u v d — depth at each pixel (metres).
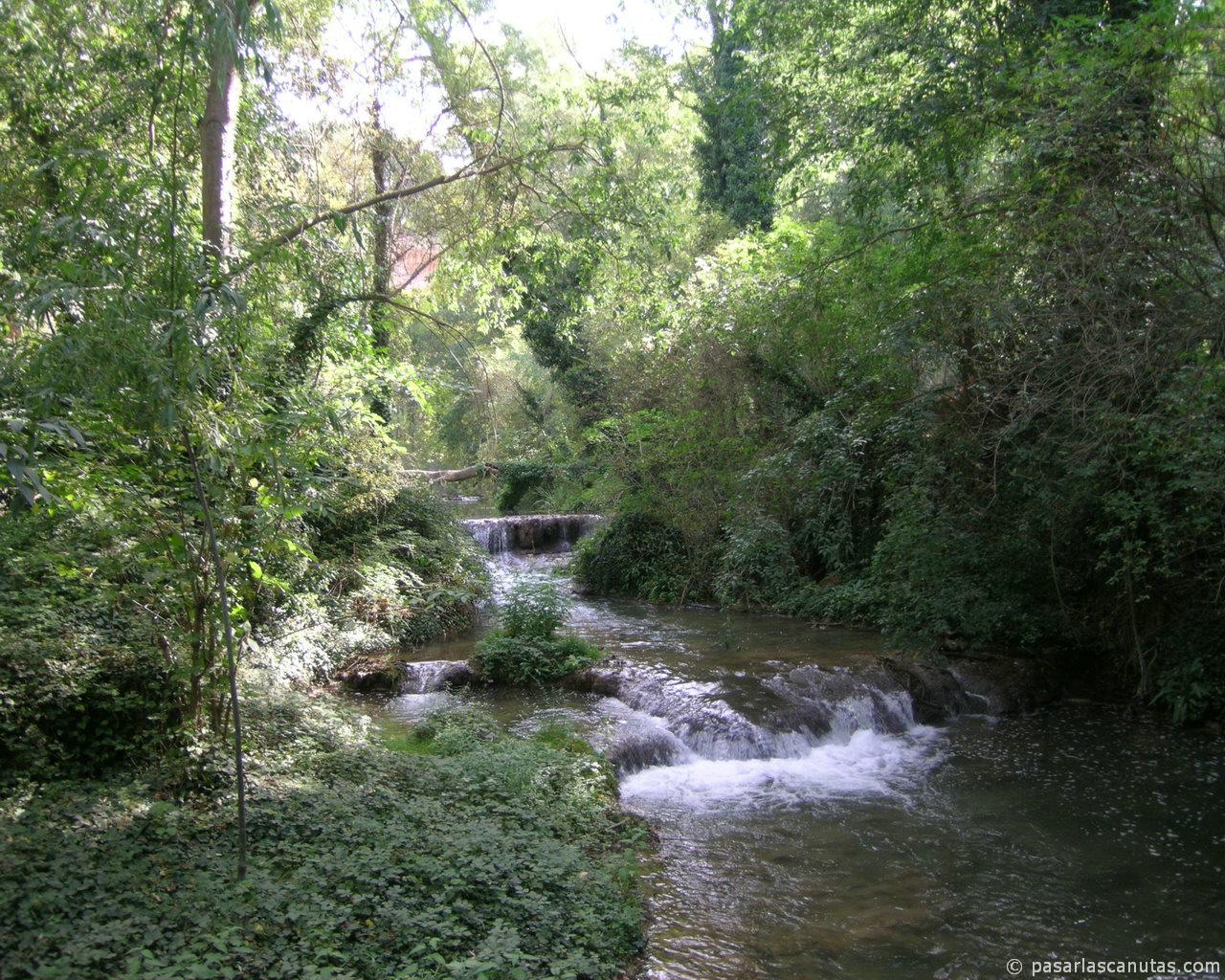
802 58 12.68
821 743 10.50
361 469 13.58
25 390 4.86
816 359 15.91
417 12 12.16
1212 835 7.82
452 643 14.32
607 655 13.08
